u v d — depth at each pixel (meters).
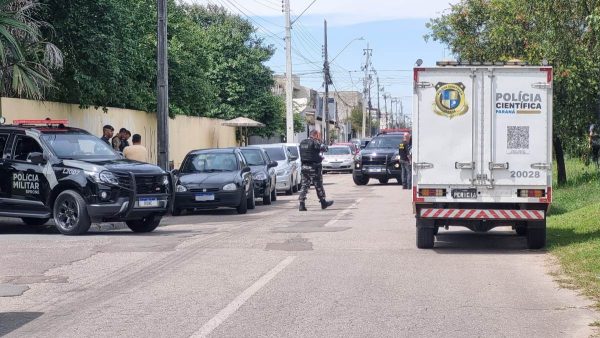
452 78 15.23
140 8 36.12
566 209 22.36
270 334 8.93
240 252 15.34
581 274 12.68
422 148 15.29
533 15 25.23
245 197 24.56
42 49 23.50
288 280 12.31
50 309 10.39
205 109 48.31
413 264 13.91
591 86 24.80
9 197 18.64
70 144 18.94
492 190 15.21
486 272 13.09
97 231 19.47
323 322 9.51
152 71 36.06
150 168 18.64
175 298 11.00
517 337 8.84
